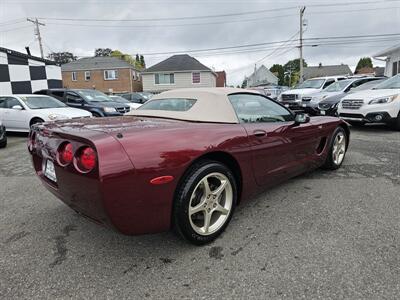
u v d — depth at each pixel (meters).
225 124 2.64
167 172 2.04
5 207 3.28
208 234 2.40
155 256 2.28
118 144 1.93
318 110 9.62
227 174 2.50
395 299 1.75
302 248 2.32
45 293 1.89
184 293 1.87
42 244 2.48
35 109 8.15
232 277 2.00
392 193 3.38
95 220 2.08
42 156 2.47
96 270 2.12
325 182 3.81
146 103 3.44
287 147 3.15
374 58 18.23
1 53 13.18
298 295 1.81
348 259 2.15
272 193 3.48
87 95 10.06
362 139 6.63
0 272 2.10
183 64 34.19
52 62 15.41
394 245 2.32
